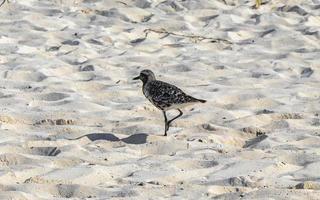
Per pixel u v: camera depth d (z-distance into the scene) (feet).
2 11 68.64
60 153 36.63
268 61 56.65
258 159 36.35
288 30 64.64
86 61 56.03
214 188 31.81
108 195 31.17
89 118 42.80
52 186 31.73
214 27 65.82
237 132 41.14
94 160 35.81
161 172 34.17
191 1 71.77
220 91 49.29
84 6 71.00
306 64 56.39
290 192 30.94
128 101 47.65
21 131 40.52
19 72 52.39
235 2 72.43
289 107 46.09
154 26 65.77
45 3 71.72
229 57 58.34
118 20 67.00
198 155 36.94
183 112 44.93
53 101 46.78
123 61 56.70
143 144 38.50
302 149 37.93
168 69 54.90
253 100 47.03
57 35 62.69
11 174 33.22
